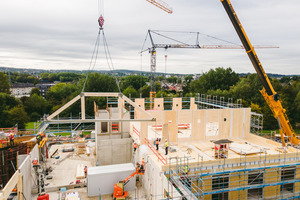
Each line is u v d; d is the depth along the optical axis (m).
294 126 56.38
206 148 21.69
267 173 19.33
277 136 33.19
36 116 64.94
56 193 20.28
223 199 17.59
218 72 71.75
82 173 23.17
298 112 54.50
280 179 19.73
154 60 78.94
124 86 85.00
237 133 25.56
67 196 18.45
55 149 31.28
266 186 19.00
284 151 20.98
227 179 18.66
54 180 22.17
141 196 20.03
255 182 19.67
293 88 60.88
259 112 50.34
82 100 13.40
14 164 19.89
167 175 16.28
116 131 26.73
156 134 24.91
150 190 18.98
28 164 19.08
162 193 16.11
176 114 23.00
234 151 20.95
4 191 12.50
